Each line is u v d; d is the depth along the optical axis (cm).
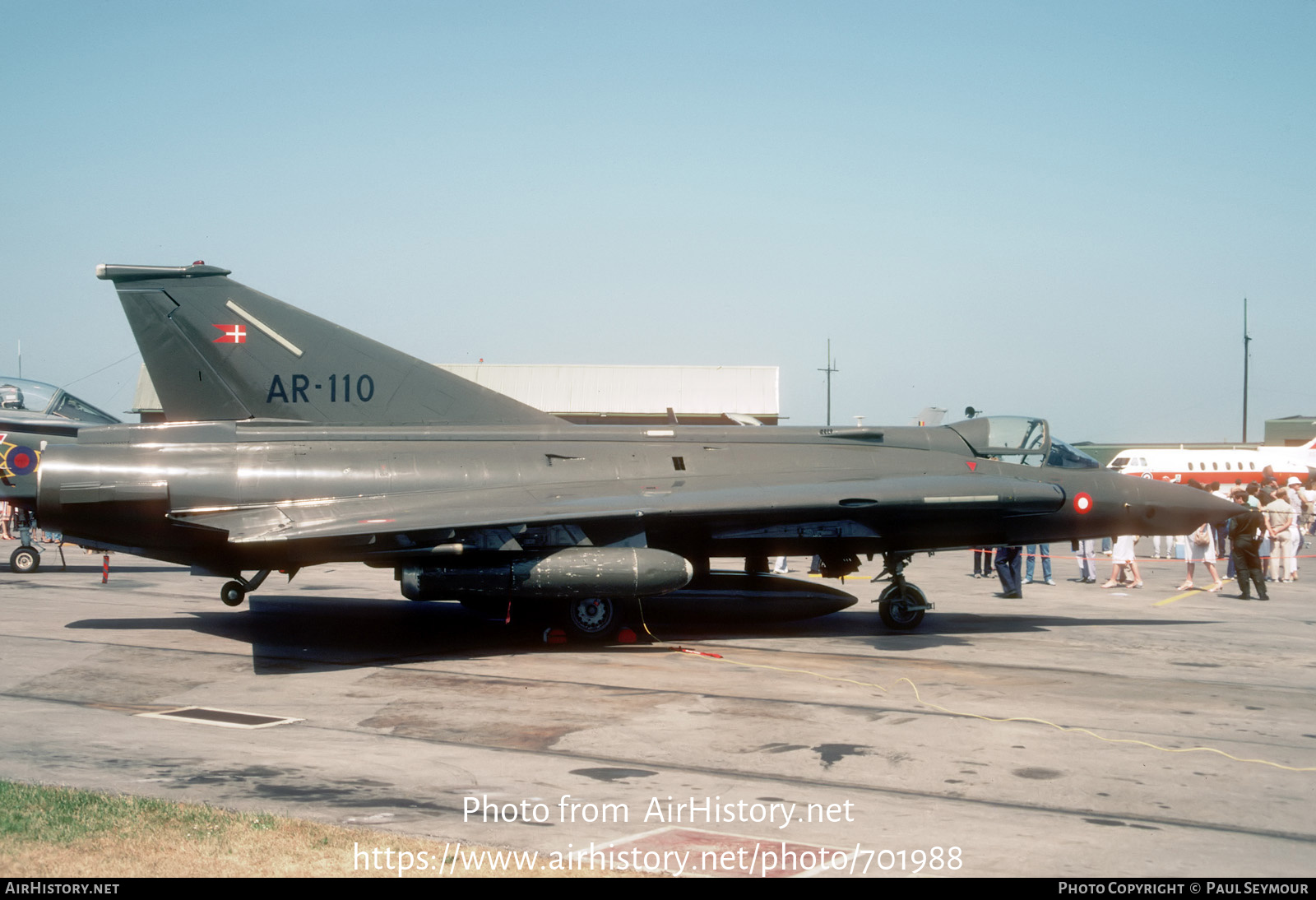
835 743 767
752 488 1271
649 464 1340
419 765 686
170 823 531
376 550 1164
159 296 1330
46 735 754
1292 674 1091
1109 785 670
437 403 1370
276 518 1134
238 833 521
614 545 1222
